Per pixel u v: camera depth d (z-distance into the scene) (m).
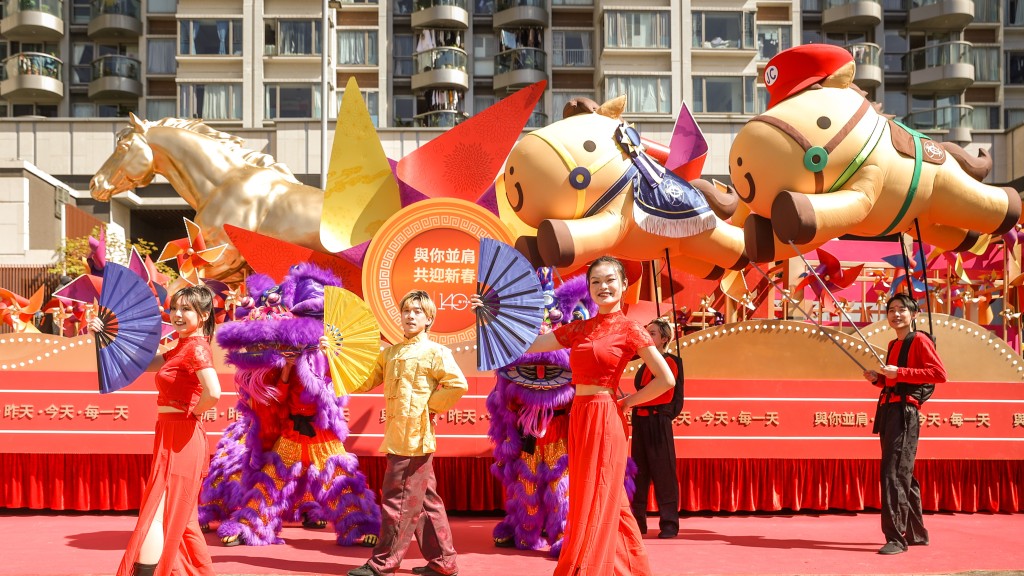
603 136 5.82
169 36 29.62
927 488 6.58
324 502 5.34
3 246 18.72
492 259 4.15
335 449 5.39
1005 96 30.20
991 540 5.51
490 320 4.12
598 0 28.34
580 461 3.88
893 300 5.37
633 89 27.02
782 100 6.09
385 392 4.39
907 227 6.16
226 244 7.95
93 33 29.83
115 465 6.32
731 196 6.58
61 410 6.27
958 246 6.45
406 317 4.40
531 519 5.13
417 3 30.22
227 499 5.38
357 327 4.70
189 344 3.92
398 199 6.89
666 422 5.61
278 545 5.25
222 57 26.78
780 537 5.58
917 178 5.91
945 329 6.64
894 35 30.36
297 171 22.67
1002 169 23.47
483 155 6.84
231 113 26.77
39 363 6.42
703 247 6.28
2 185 18.69
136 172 8.46
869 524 6.06
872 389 6.48
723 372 6.43
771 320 6.48
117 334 4.01
